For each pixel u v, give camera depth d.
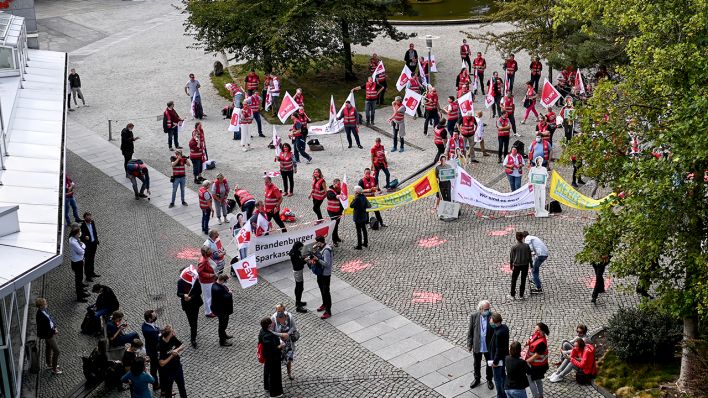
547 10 39.69
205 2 42.81
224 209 29.45
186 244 27.97
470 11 60.28
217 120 41.16
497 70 47.16
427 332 21.72
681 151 15.69
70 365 20.88
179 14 62.72
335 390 19.44
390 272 25.05
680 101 16.91
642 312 19.88
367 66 48.38
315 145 36.44
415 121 40.03
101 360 19.78
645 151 17.14
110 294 22.27
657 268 17.19
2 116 24.31
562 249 25.69
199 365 20.81
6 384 17.75
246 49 46.88
